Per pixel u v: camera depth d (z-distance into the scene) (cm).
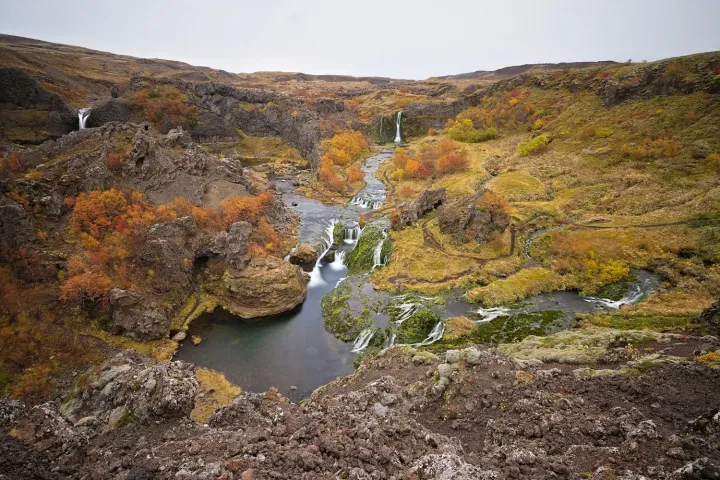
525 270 5519
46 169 5331
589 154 9238
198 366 3984
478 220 6134
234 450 1578
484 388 2278
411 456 1567
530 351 3186
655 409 1884
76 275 4266
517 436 1814
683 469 1232
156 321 4306
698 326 3372
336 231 7250
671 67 10388
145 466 1466
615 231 6144
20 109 10981
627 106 10650
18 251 4228
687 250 5494
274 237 6431
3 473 1434
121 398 2191
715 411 1602
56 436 1702
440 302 4897
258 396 2241
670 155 8088
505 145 11800
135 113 12475
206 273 5262
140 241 4841
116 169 5825
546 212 7194
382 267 5922
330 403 2298
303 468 1428
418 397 2356
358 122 15238
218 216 6012
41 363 3631
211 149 12812
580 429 1748
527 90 14288
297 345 4369
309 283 5753
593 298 4941
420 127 15338
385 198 9050
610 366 2630
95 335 4119
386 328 4453
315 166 11425
